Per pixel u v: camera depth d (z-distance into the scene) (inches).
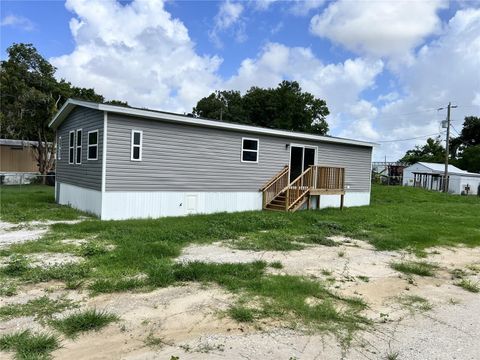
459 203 856.3
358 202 698.2
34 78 994.7
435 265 264.4
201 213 478.9
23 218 391.2
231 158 509.0
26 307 156.9
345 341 139.1
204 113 1948.8
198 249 280.2
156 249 258.5
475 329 155.3
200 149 474.6
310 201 585.9
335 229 393.1
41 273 197.5
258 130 524.4
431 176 1541.6
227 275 209.2
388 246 316.2
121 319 149.6
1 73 941.2
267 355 125.6
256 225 385.4
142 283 191.3
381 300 187.9
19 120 948.6
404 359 127.3
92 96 1315.2
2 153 994.7
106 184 398.0
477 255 303.4
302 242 322.7
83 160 460.4
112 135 399.2
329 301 180.1
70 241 284.8
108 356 121.3
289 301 173.9
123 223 367.6
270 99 1716.3
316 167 566.3
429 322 161.6
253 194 538.9
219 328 145.6
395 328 153.6
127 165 412.5
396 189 1050.7
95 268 213.6
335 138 632.4
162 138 438.6
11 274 199.5
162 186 442.0
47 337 130.0
